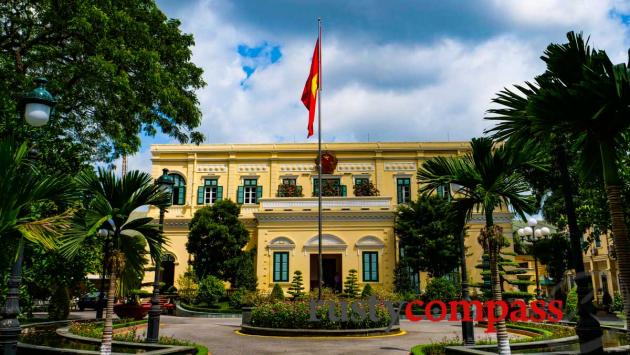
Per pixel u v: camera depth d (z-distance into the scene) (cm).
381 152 3478
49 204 981
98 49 1459
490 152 948
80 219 856
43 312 2645
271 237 3009
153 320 1180
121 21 1516
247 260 2877
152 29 1741
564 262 2675
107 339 850
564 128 698
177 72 1780
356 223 2992
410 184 3428
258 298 1925
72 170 1249
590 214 1741
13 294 700
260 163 3500
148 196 938
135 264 966
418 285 2986
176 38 1789
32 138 1175
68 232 835
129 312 1959
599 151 720
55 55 1518
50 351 989
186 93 1853
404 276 2744
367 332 1524
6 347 680
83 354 946
